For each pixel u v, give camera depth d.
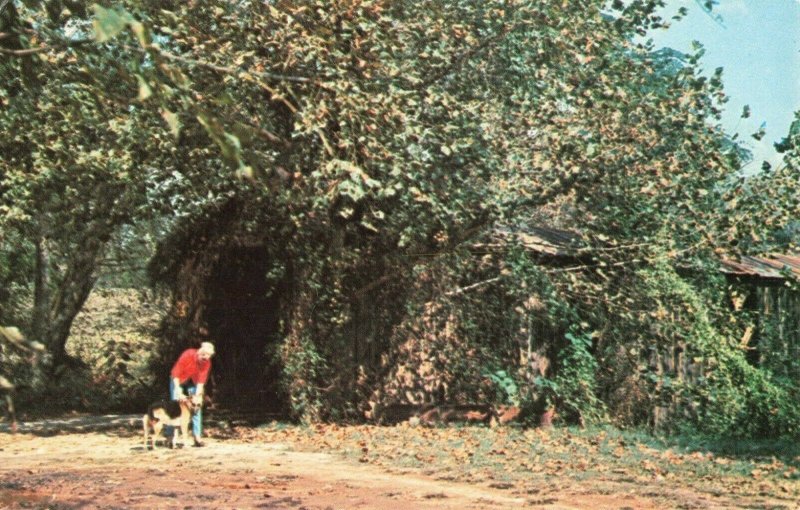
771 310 23.55
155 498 11.58
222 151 3.37
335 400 21.50
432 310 21.78
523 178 19.70
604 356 21.55
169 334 26.12
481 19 18.23
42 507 10.84
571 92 18.56
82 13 4.29
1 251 24.25
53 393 25.09
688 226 20.23
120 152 18.25
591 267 21.48
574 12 17.88
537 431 20.17
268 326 24.83
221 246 24.34
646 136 19.27
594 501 11.84
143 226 25.64
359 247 21.27
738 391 20.94
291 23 14.80
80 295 25.75
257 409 24.45
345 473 14.51
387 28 15.65
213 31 15.63
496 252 21.00
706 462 15.99
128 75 3.41
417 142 17.44
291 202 19.27
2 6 4.14
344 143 15.91
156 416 17.92
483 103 18.56
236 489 12.60
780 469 15.34
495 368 21.55
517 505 11.34
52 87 8.47
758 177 20.03
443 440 18.55
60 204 20.28
